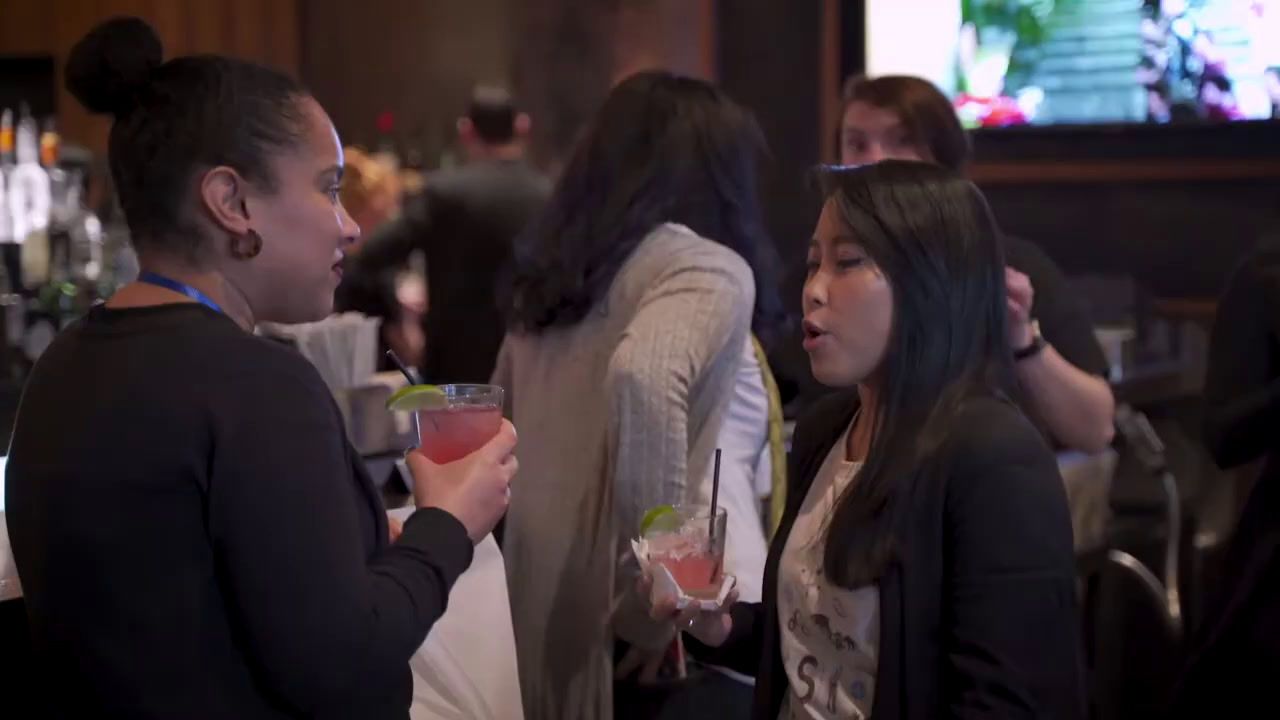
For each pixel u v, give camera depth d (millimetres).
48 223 3514
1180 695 2326
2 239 3496
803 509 1540
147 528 1142
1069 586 1327
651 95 2006
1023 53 4391
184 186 1202
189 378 1146
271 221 1229
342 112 5512
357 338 2689
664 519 1540
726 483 1970
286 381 1163
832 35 4684
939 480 1353
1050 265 2348
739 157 2008
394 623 1185
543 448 2016
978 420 1360
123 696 1156
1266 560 2203
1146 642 3227
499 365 2234
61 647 1188
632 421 1812
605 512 1925
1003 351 1439
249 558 1123
